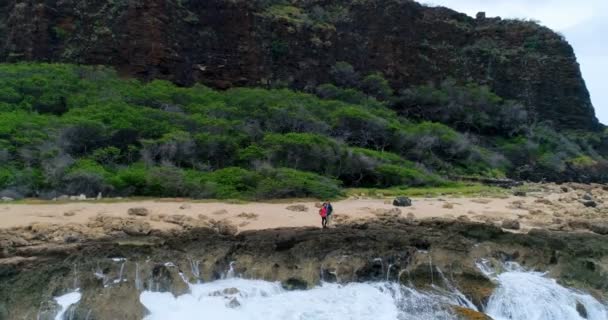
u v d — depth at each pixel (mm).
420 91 69125
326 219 24391
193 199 32156
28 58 51531
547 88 79062
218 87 57562
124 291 17078
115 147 37188
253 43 61312
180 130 39969
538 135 70312
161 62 53812
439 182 46719
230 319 16984
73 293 16938
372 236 22188
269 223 25422
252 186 35000
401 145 54031
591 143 75625
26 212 24984
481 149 61688
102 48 52844
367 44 71250
